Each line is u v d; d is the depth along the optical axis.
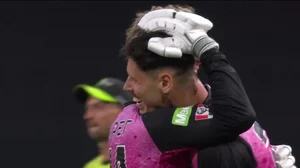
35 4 16.62
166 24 6.12
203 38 6.04
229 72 5.96
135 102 6.85
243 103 5.88
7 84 16.44
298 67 16.05
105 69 16.48
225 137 5.99
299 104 15.90
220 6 16.30
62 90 16.45
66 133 16.27
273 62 16.12
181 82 6.22
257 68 16.14
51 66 16.53
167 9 6.25
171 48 6.02
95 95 10.05
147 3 16.48
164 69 6.20
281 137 15.78
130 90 6.55
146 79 6.29
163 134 6.12
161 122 6.15
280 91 16.02
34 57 16.55
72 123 16.30
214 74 5.98
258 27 16.25
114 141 6.54
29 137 16.23
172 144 6.11
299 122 15.81
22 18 16.61
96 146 16.16
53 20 16.61
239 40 16.23
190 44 6.07
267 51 16.17
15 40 16.56
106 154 10.33
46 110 16.39
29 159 16.17
